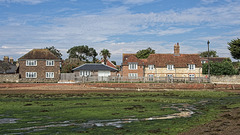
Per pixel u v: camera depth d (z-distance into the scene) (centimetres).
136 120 2650
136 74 9050
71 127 2339
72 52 15388
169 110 3272
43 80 8269
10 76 7962
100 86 6725
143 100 4272
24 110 3212
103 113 3020
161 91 6125
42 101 4084
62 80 8194
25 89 6209
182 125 2388
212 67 8356
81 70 8500
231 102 4138
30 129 2259
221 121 2541
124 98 4575
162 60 9312
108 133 2119
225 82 7756
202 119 2662
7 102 3919
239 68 8662
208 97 4938
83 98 4566
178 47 9581
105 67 8744
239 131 2106
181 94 5375
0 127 2328
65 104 3750
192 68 9112
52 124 2461
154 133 2106
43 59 8344
